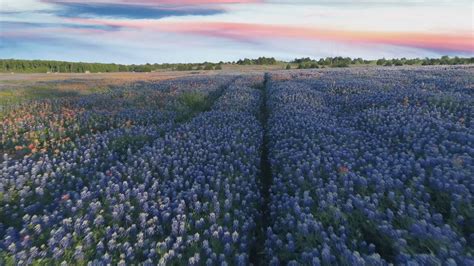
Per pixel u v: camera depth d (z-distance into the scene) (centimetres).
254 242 554
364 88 2203
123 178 825
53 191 784
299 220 543
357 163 770
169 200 657
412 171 653
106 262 463
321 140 1009
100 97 2472
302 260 444
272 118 1478
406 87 2086
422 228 443
